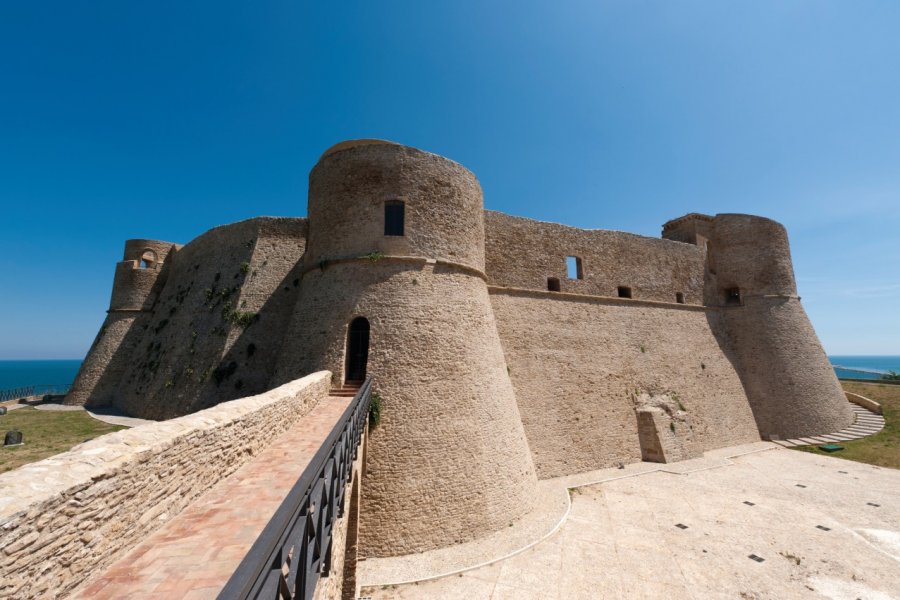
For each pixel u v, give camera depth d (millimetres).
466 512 11906
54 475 3293
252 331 18281
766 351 25328
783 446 22484
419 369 12992
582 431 18562
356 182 14562
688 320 25375
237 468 6234
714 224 28641
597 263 22891
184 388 18000
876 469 18906
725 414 23266
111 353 26062
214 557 3920
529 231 20938
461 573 10320
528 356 18734
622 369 21172
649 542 12016
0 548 2617
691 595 9742
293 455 6918
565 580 10133
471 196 16031
